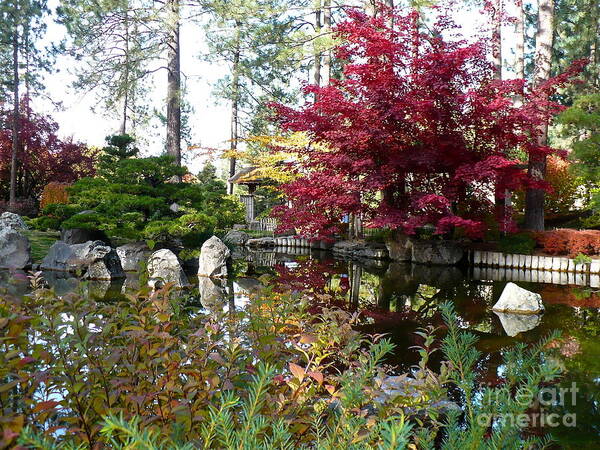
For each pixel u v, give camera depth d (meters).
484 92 14.09
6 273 10.41
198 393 2.09
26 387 2.39
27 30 23.19
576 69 13.74
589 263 13.12
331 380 2.18
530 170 15.99
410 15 13.59
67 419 1.91
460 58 12.37
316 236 13.96
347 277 11.33
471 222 12.76
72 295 2.43
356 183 13.32
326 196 13.34
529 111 13.83
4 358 1.95
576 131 16.28
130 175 14.07
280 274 11.26
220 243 11.10
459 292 9.55
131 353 2.44
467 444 1.38
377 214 14.45
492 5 17.12
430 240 14.95
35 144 25.52
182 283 9.25
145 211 13.55
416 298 8.75
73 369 2.19
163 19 20.92
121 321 2.72
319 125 13.33
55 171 26.44
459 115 13.68
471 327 6.48
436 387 2.00
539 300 7.68
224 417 1.25
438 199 12.52
